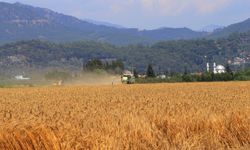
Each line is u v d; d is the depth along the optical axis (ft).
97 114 67.26
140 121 62.28
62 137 51.39
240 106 83.97
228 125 67.15
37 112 71.10
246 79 425.28
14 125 50.88
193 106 83.66
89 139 51.80
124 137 56.24
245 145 63.67
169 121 64.18
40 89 232.94
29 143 50.47
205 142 60.75
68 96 139.33
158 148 57.41
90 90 201.67
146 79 460.14
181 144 58.34
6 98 131.34
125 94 147.84
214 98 111.24
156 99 109.40
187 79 446.60
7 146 49.65
